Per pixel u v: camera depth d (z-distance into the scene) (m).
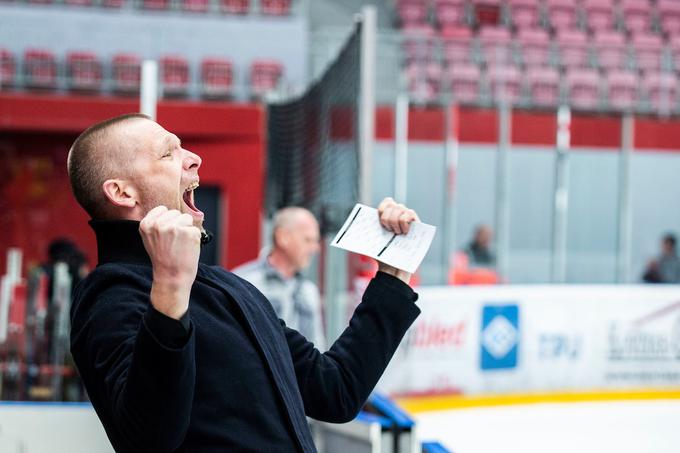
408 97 15.77
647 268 15.03
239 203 14.56
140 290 2.10
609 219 17.05
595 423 7.95
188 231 1.84
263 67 16.83
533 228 17.09
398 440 5.35
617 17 21.28
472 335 8.08
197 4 17.59
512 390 8.31
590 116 16.69
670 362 8.96
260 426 2.09
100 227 2.21
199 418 2.04
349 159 7.24
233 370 2.10
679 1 21.59
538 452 7.25
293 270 6.33
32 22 16.36
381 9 20.81
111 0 16.92
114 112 14.09
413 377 7.80
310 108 9.53
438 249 16.36
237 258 14.91
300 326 6.34
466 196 16.50
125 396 1.84
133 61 16.41
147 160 2.20
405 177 15.66
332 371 2.40
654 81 17.67
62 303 6.59
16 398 5.37
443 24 20.31
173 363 1.79
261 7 17.58
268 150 12.47
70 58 16.16
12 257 7.02
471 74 16.97
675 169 17.20
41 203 14.84
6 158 14.73
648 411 8.29
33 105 13.95
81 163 2.21
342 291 7.93
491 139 16.23
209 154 13.98
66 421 5.00
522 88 17.27
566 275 17.17
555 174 16.70
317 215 8.79
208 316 2.14
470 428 7.56
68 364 6.43
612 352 8.76
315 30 18.78
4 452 4.96
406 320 2.48
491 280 13.34
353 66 7.09
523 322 8.35
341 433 5.68
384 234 2.56
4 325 6.48
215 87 16.53
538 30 20.38
